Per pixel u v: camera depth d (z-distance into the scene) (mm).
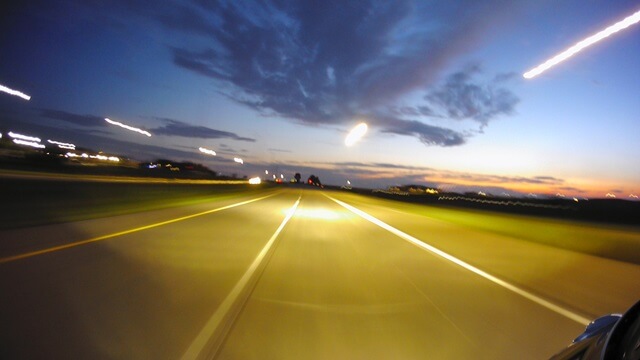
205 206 30250
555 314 7352
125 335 5512
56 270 8648
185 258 10914
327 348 5469
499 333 6246
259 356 5125
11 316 5914
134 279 8375
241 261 11016
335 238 17031
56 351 4895
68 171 46000
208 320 6266
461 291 8812
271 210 30312
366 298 7980
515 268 11781
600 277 10898
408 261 12352
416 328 6348
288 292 8148
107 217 19297
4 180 14914
